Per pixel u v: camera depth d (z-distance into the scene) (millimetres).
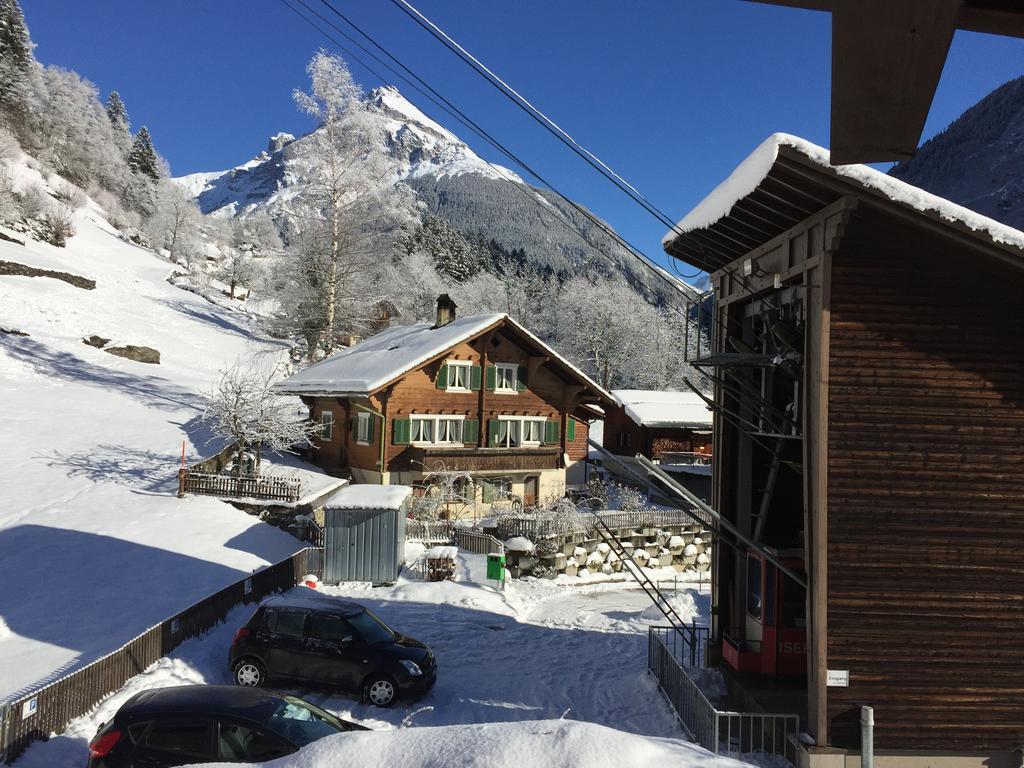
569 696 14602
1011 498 10633
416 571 23516
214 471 29375
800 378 12258
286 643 13633
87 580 17547
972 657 10555
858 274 10750
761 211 12016
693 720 12133
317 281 46500
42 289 55406
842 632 10570
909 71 1656
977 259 10680
